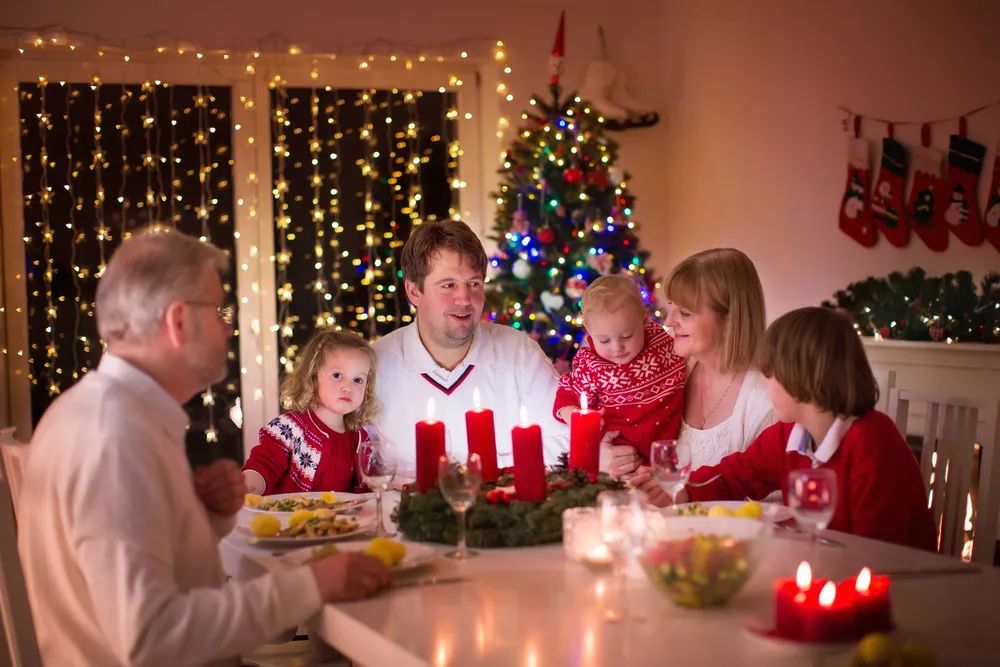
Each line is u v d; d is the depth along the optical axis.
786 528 1.84
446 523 1.78
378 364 2.79
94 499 1.39
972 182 4.20
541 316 4.70
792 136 5.00
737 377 2.47
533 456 1.81
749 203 5.27
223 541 1.89
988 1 4.12
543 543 1.77
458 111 5.48
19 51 4.84
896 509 1.89
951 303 4.13
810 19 4.88
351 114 5.32
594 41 5.67
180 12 4.93
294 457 2.79
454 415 2.77
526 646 1.25
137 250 1.56
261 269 5.21
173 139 5.05
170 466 1.51
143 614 1.35
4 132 4.84
